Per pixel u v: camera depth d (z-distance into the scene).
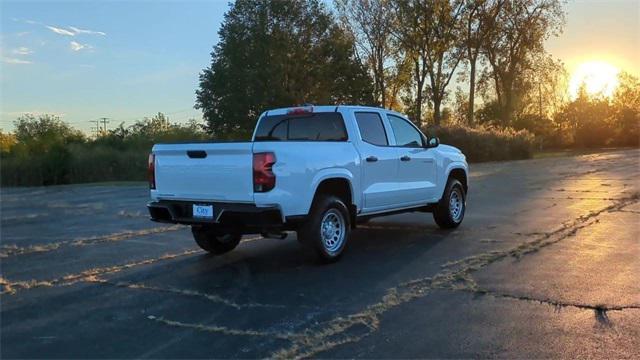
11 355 4.91
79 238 10.78
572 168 26.70
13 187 33.34
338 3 58.62
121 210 15.45
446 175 10.38
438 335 5.08
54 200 19.61
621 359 4.50
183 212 7.82
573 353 4.63
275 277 7.30
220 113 56.94
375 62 60.84
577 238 9.21
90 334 5.38
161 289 6.90
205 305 6.20
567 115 65.31
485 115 71.25
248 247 9.35
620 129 63.81
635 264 7.41
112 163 37.25
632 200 13.91
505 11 56.72
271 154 7.15
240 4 57.72
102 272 7.87
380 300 6.15
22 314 6.04
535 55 59.38
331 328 5.33
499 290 6.38
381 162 8.86
